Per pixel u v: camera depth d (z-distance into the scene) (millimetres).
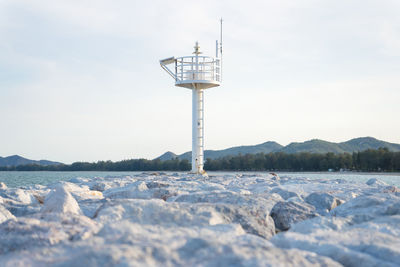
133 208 7129
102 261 3623
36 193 14742
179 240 4750
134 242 4559
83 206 9781
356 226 7012
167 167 137875
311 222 7324
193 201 10266
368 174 90875
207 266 3693
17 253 4738
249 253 3998
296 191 14109
